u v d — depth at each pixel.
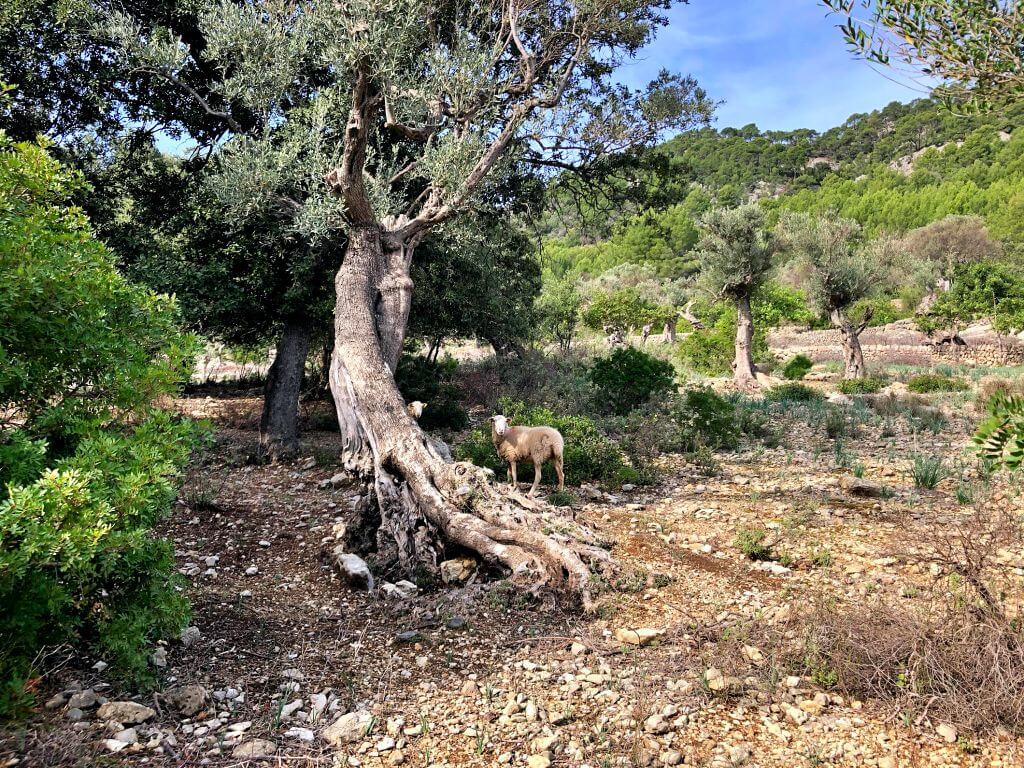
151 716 3.35
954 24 3.42
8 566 2.73
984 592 3.85
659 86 12.97
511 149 11.34
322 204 9.41
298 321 12.30
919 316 38.81
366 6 7.91
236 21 9.89
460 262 15.60
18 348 3.57
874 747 3.23
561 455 8.32
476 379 21.77
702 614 4.91
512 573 5.68
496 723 3.54
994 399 2.94
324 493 9.34
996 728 3.29
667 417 13.66
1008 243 56.69
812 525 6.81
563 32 11.59
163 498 3.74
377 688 3.92
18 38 9.92
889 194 114.56
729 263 28.12
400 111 10.37
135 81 11.56
